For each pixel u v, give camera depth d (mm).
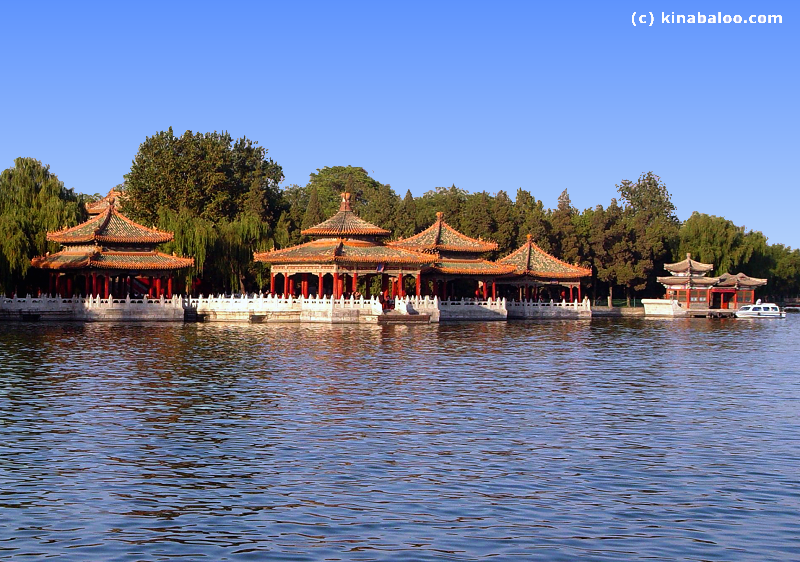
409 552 28625
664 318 174000
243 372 68938
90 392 57656
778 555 28562
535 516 31984
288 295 140625
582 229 189000
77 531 30359
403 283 156125
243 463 39062
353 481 36250
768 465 39094
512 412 51875
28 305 118375
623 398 57688
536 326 134875
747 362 82562
